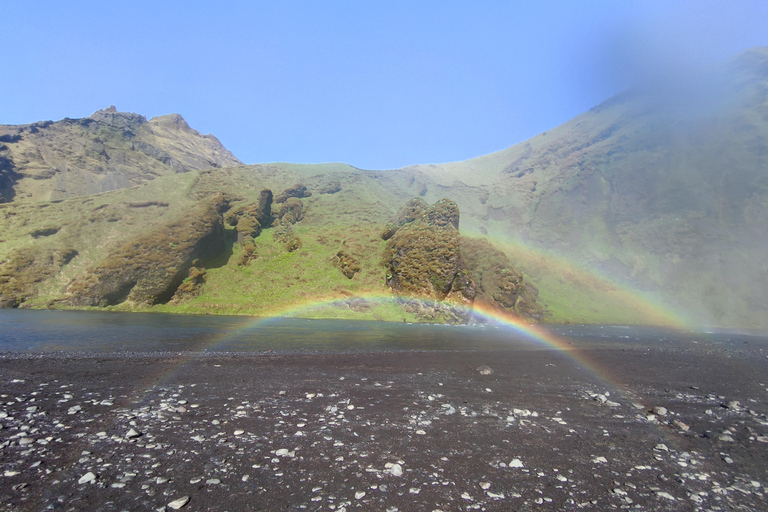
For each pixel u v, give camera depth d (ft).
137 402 33.71
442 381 48.70
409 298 157.69
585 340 104.78
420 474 22.94
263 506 18.51
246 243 193.57
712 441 30.86
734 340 120.67
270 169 316.81
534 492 21.40
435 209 184.65
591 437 30.83
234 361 55.36
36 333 73.31
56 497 17.97
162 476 20.86
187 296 150.20
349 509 18.69
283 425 30.07
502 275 177.47
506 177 440.45
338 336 91.45
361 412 34.42
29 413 28.68
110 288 140.05
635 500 20.95
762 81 371.35
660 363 68.49
